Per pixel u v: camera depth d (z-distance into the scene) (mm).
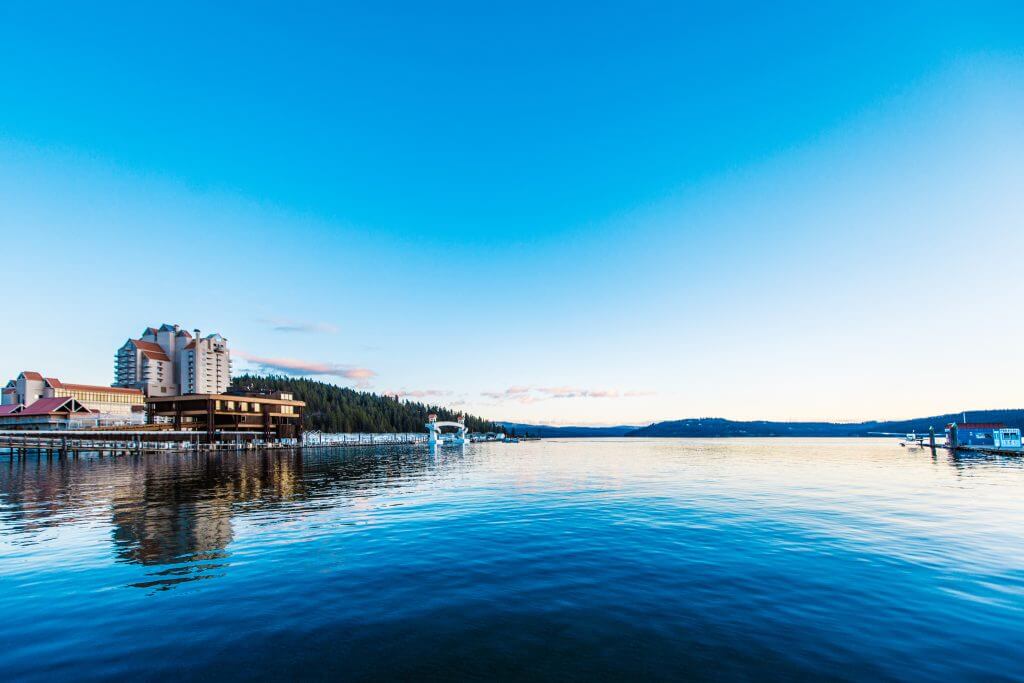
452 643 10266
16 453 86875
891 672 8992
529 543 18922
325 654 9797
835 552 17281
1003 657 9539
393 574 14969
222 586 13797
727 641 10305
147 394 177000
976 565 15570
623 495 33156
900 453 94750
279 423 134625
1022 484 38781
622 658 9594
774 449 124938
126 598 12836
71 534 20375
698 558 16672
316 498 31609
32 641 10391
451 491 35625
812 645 10094
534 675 8984
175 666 9336
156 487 37875
